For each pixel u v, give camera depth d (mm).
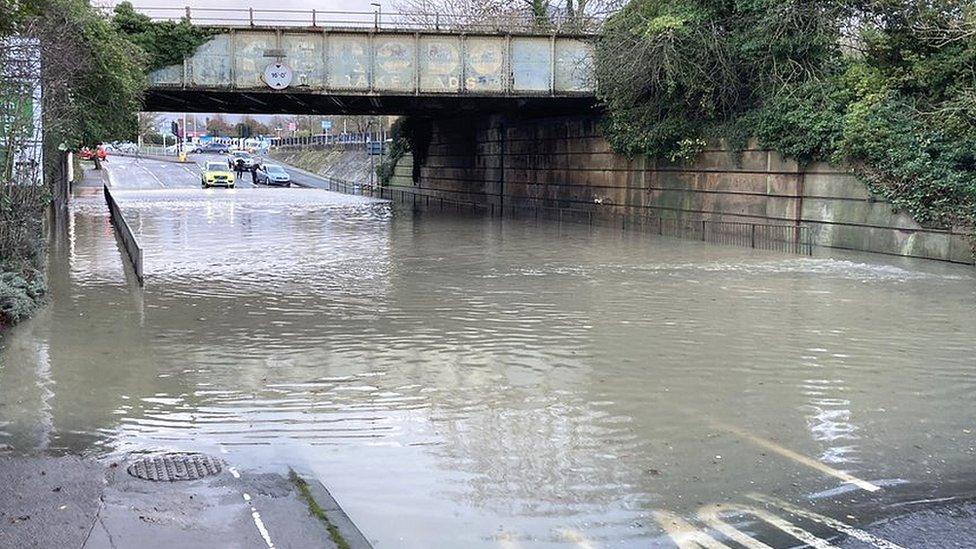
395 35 31094
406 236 26969
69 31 20812
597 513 6059
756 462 7098
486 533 5734
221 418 8188
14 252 14445
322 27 30781
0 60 16250
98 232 26938
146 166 89688
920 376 9977
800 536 5703
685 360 10656
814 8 23812
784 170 24109
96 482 6238
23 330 12070
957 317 13562
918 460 7195
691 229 27625
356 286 16438
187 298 14906
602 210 32812
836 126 22344
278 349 11102
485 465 6977
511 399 8875
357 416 8273
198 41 30078
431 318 13273
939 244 20219
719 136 26375
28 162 18125
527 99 32531
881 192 21359
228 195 52031
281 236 26453
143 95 29062
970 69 20172
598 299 15117
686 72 25859
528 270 18953
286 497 6102
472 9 49562
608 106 30188
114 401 8711
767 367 10328
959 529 5809
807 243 22875
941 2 20891
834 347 11422
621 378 9766
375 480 6637
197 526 5488
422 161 52312
